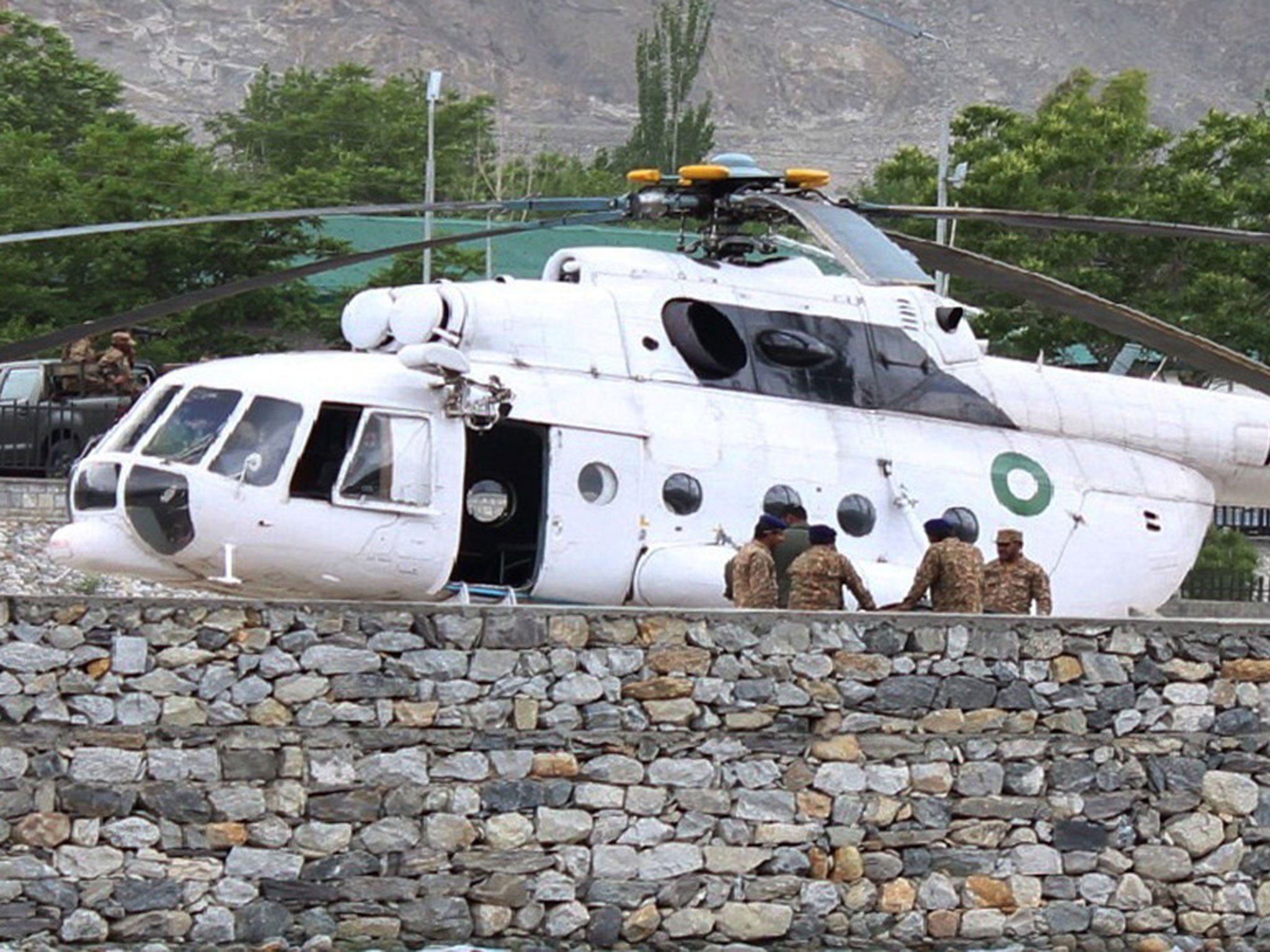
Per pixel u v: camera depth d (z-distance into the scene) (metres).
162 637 55.69
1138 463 82.25
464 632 57.50
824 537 68.06
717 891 58.59
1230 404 85.00
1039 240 174.50
